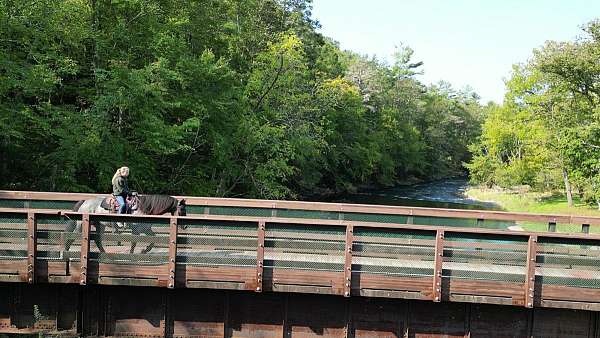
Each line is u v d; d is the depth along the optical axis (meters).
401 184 67.12
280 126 30.09
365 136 56.28
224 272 9.38
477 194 52.41
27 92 18.28
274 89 31.20
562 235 9.03
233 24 32.44
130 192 10.74
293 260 9.33
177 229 9.36
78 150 19.03
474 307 9.50
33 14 18.59
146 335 9.71
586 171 36.72
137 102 20.70
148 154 23.17
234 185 27.88
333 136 45.81
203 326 9.66
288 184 41.75
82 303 9.79
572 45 37.38
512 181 49.31
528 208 41.38
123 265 9.48
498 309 9.48
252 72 31.92
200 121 23.80
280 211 12.73
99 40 21.02
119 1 21.77
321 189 49.84
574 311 9.45
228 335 9.66
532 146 44.72
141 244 9.54
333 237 9.37
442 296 9.20
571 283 9.13
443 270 9.23
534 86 46.41
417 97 76.25
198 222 9.39
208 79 24.86
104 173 20.20
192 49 28.05
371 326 9.53
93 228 9.51
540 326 9.48
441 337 9.49
